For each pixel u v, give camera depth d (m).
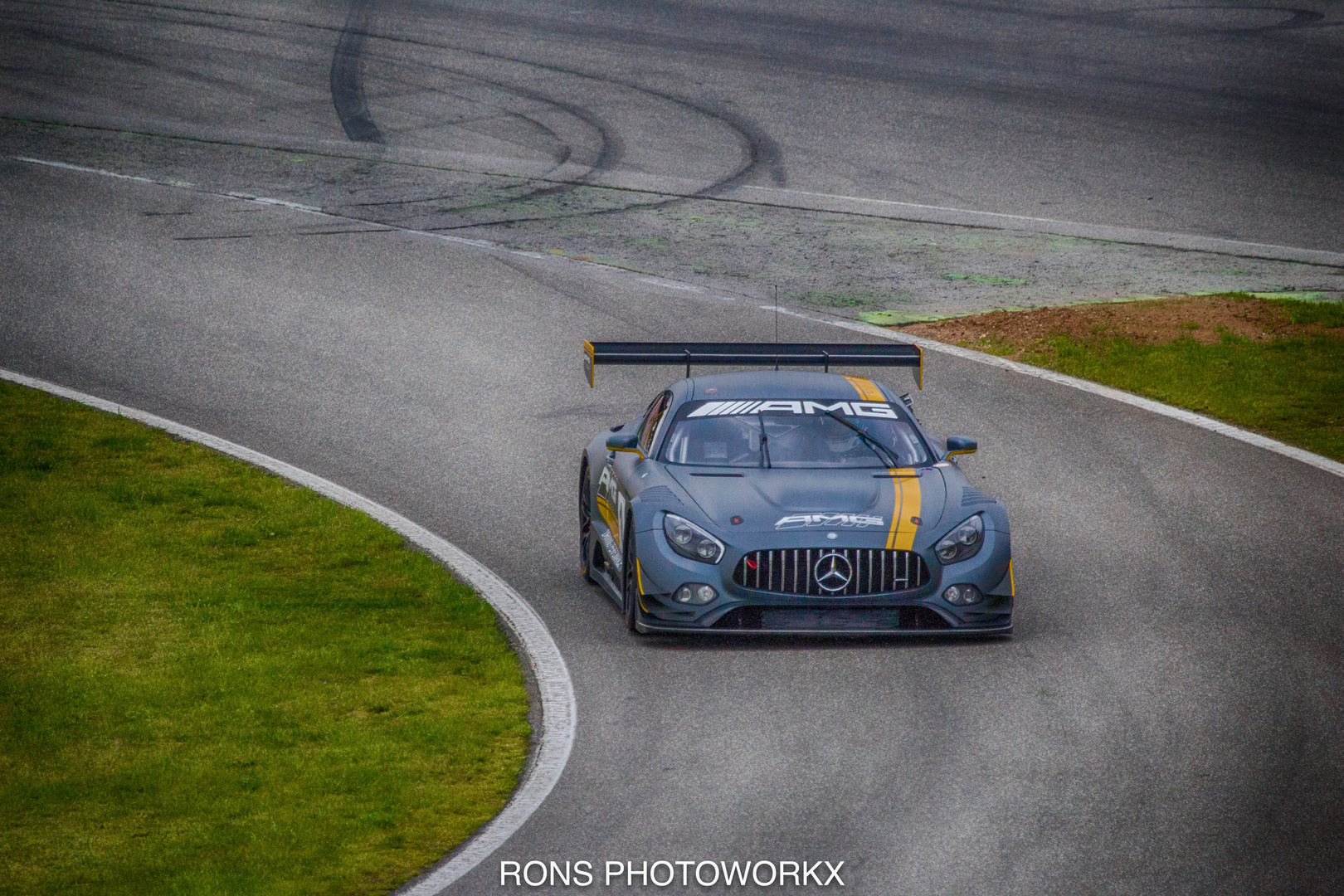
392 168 88.44
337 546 39.16
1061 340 60.00
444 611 34.56
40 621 33.75
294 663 31.30
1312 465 46.38
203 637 32.75
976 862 22.22
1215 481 44.78
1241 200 84.38
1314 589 35.62
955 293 68.06
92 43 115.25
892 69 113.44
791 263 72.69
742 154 93.50
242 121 97.56
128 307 63.28
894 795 24.62
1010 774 25.36
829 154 93.62
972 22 128.12
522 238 75.62
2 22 120.12
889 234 78.31
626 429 38.66
